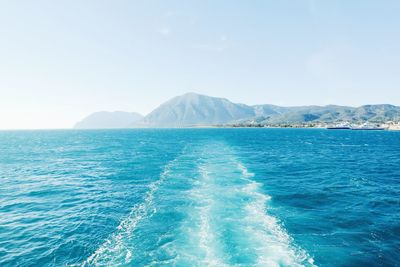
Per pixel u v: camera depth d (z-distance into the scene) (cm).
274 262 1220
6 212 2172
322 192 2612
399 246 1452
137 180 3278
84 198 2548
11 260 1391
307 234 1566
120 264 1263
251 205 2070
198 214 1856
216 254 1287
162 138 14512
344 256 1325
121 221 1861
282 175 3525
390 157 5972
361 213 1984
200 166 4103
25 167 4666
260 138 13888
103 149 8094
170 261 1238
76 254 1431
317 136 16750
